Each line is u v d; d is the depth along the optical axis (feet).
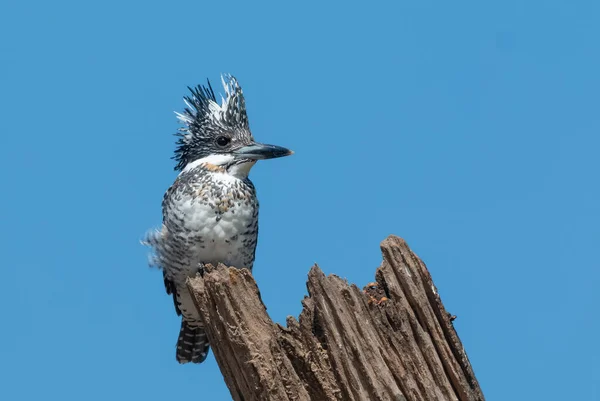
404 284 32.35
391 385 30.50
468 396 31.55
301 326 31.53
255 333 31.27
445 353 31.78
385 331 31.60
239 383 32.12
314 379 31.09
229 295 31.58
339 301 31.37
